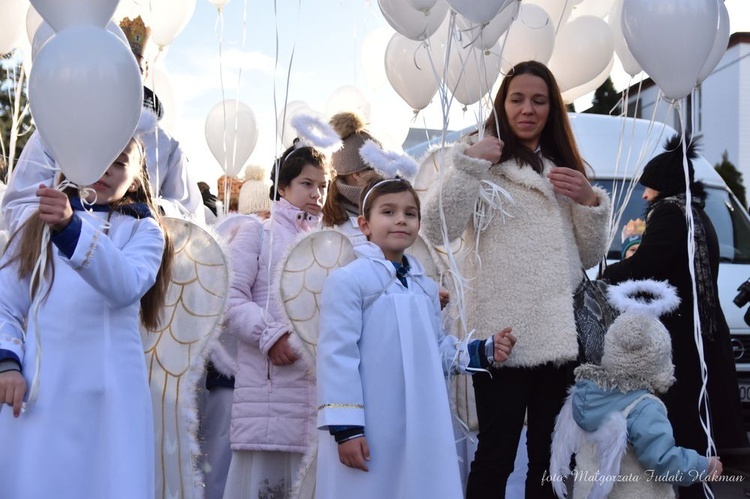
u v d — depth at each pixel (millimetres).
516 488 4230
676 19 3141
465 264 3674
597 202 3570
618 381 3371
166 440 3258
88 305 2732
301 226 4051
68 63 2551
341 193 3881
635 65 4633
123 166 2893
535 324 3406
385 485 2949
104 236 2635
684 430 4211
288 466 3756
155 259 2877
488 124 3730
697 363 4250
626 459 3406
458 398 4051
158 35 4445
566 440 3428
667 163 4496
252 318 3770
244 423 3738
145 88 3787
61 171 2869
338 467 2988
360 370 3023
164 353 3305
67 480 2621
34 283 2725
